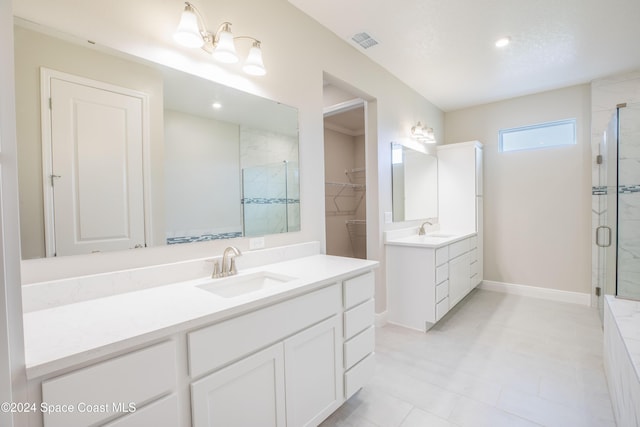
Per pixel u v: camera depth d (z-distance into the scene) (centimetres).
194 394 97
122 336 83
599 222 327
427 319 274
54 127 113
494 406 171
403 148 330
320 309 144
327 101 339
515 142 390
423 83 333
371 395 183
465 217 381
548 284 367
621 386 141
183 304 111
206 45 154
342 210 476
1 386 64
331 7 204
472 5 201
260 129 184
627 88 310
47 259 111
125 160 131
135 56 133
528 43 249
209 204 160
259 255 180
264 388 119
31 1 108
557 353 231
